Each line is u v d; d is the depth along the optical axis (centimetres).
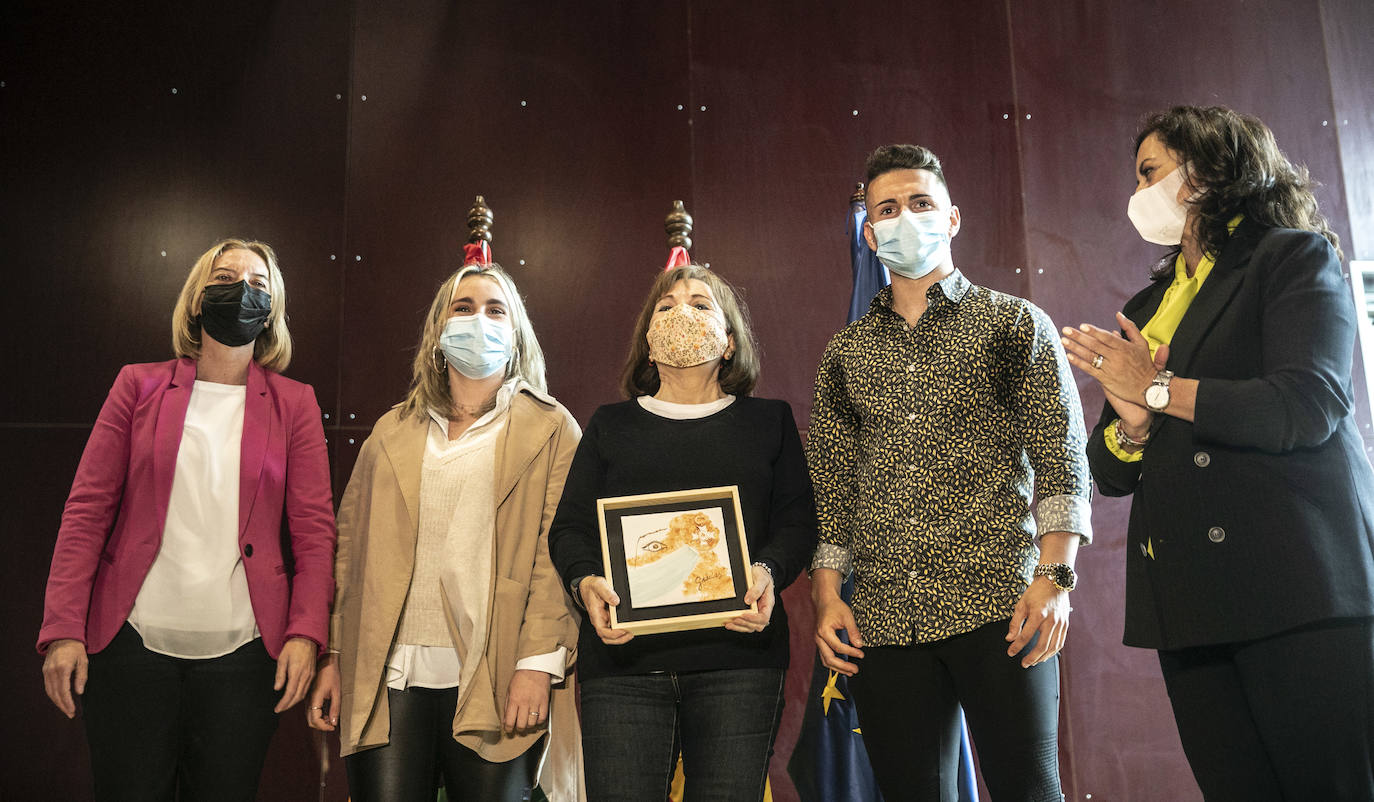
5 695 315
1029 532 198
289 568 253
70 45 363
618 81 388
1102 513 369
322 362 352
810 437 223
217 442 231
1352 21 418
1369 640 151
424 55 380
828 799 276
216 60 369
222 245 250
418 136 374
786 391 369
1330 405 157
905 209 217
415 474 234
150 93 364
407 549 226
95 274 349
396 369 355
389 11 382
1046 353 202
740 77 394
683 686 194
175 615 214
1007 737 185
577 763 230
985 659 190
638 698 193
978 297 211
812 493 218
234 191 360
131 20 368
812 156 390
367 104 374
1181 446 170
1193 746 170
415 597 223
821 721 281
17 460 333
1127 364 171
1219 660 168
